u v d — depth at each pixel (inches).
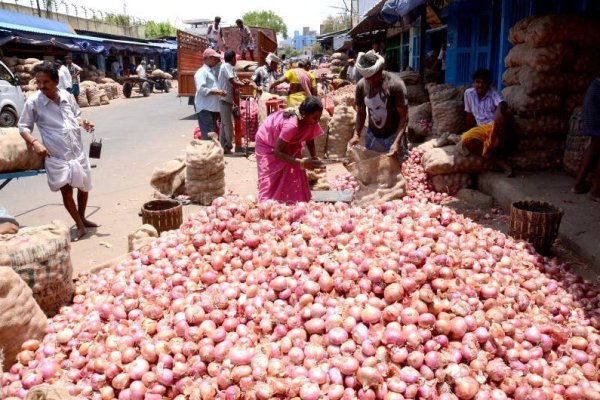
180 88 598.2
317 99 164.1
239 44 724.7
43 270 129.6
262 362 90.9
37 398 78.9
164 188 275.1
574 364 103.5
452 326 95.1
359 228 122.6
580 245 171.0
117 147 449.4
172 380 94.0
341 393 86.6
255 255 123.7
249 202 136.7
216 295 106.6
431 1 438.0
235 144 424.8
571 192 213.6
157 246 135.6
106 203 272.7
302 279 106.8
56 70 199.5
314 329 97.5
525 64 252.1
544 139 250.7
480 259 124.0
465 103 266.8
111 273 140.8
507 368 93.3
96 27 1509.6
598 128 198.2
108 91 1048.2
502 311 104.7
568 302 124.9
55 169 205.3
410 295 100.4
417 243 115.0
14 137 204.2
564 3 283.1
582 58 238.2
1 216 149.6
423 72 501.0
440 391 88.0
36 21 1022.4
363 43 1117.1
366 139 228.7
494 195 241.1
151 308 108.7
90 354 103.3
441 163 254.2
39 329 116.2
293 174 179.2
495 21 422.9
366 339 92.1
